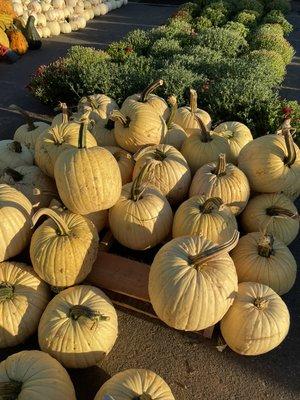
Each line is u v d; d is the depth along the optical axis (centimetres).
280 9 532
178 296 96
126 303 121
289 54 350
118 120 143
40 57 373
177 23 396
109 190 111
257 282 116
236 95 219
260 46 352
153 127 143
